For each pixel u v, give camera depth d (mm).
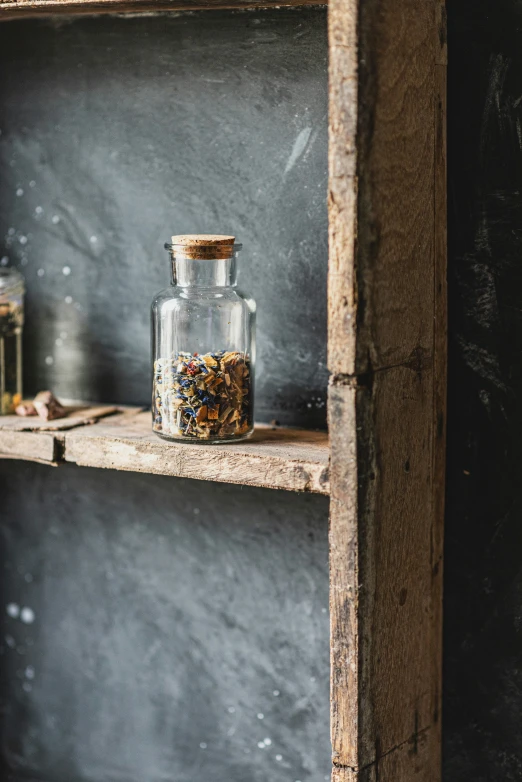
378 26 1129
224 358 1255
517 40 1245
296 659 1391
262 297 1352
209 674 1433
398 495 1208
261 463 1212
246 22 1319
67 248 1431
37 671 1513
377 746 1208
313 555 1370
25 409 1370
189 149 1360
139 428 1322
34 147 1429
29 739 1526
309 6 1294
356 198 1121
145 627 1456
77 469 1464
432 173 1226
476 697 1325
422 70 1197
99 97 1391
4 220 1456
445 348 1271
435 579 1285
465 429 1300
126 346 1421
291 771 1403
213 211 1359
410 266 1199
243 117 1333
